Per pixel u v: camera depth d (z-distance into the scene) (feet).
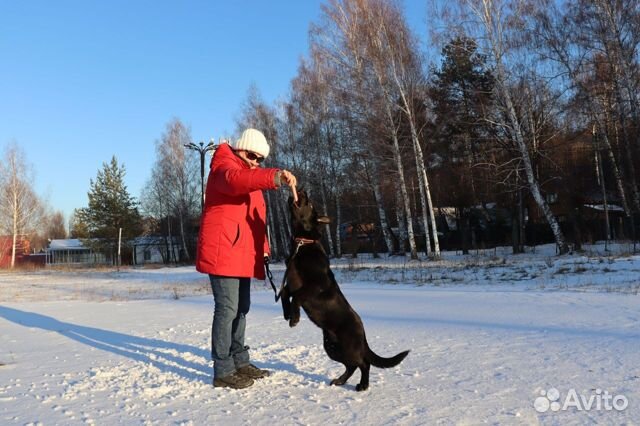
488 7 78.28
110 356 19.57
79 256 225.15
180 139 165.78
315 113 109.19
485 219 131.44
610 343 18.03
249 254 15.12
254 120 120.16
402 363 16.47
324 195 112.06
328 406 12.38
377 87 85.97
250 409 12.36
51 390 14.56
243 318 15.60
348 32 86.89
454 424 10.77
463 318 25.72
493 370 15.05
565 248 79.71
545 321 23.52
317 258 13.99
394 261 89.92
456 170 105.81
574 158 107.96
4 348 22.41
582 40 77.00
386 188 105.60
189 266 128.16
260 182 14.08
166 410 12.45
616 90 76.48
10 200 176.14
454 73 98.32
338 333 13.74
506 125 82.33
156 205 188.14
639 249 72.38
